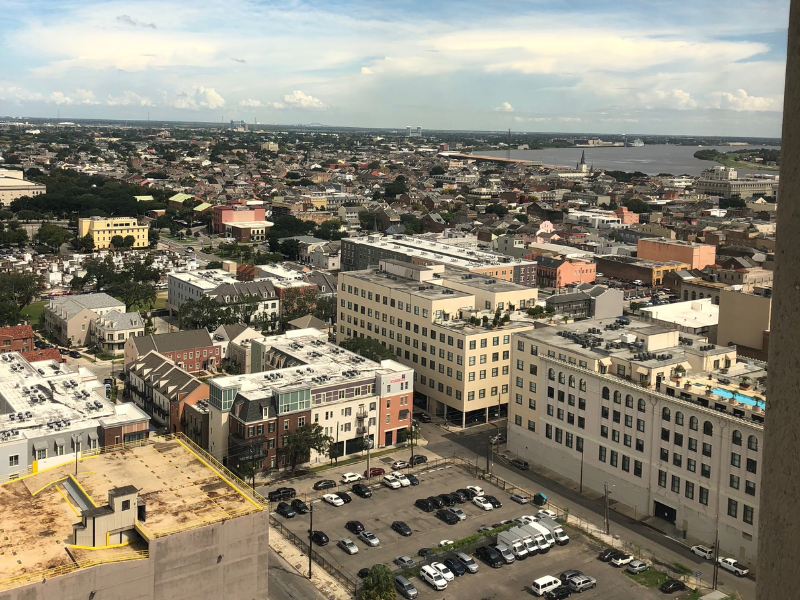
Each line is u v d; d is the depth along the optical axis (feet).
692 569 436.35
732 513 448.65
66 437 497.46
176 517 288.51
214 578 285.43
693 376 510.99
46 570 253.44
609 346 566.77
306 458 561.43
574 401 553.23
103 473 326.44
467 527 485.15
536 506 515.91
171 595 276.41
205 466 336.70
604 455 532.73
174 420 624.59
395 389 620.08
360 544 462.19
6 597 240.94
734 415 449.06
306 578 422.82
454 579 425.69
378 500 521.65
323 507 509.76
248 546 292.61
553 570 435.94
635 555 451.53
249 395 556.92
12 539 272.31
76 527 273.33
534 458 593.42
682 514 480.23
